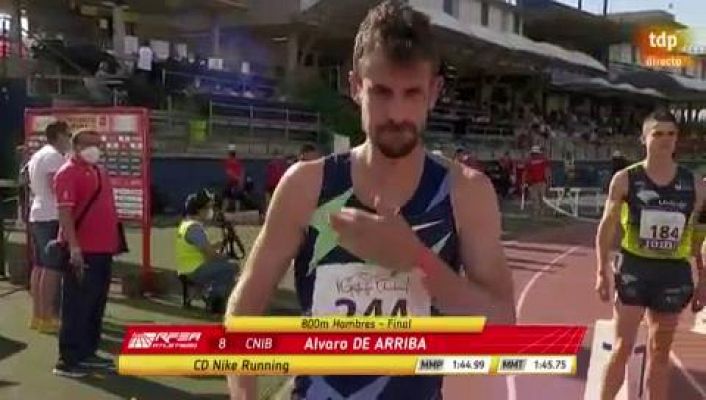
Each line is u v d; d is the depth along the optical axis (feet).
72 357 20.68
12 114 61.62
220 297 27.66
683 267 15.81
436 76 6.68
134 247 45.37
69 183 19.92
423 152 6.86
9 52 68.59
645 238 15.67
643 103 201.98
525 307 33.58
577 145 140.87
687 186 15.65
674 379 22.21
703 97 188.96
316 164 6.88
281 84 90.22
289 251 6.90
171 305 28.99
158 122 68.39
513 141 123.95
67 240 20.06
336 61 115.75
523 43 124.88
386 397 6.80
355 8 88.33
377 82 6.38
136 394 19.21
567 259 49.65
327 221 6.75
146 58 73.10
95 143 20.34
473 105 136.05
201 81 79.56
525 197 88.07
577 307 33.68
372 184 6.72
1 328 25.66
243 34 100.07
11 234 45.52
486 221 6.79
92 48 72.13
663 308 15.85
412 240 6.41
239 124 76.95
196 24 93.35
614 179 16.15
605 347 17.02
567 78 161.89
